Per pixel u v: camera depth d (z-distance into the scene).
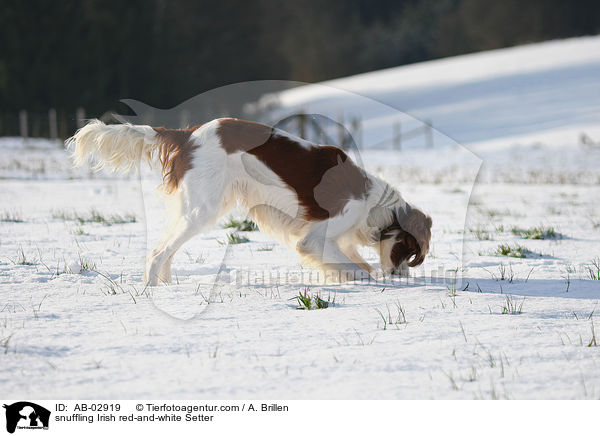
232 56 50.72
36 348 4.53
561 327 5.14
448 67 63.72
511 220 12.44
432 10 89.50
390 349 4.60
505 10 83.00
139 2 44.41
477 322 5.28
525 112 44.59
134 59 43.78
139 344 4.68
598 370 4.20
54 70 40.56
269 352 4.53
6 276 6.94
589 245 9.52
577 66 57.16
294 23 81.00
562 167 27.41
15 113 40.28
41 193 16.88
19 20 39.97
